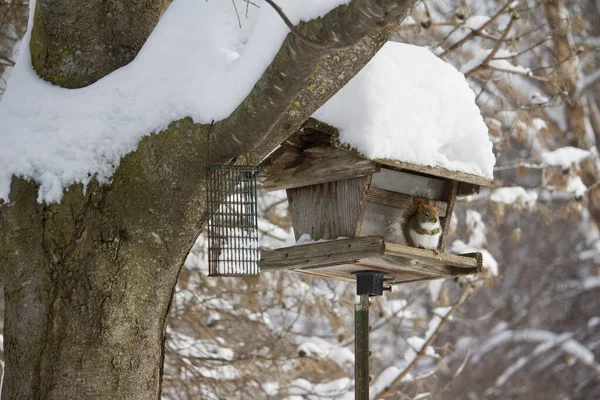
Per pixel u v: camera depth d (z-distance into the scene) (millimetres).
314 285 13461
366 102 7918
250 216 7250
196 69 6879
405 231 8547
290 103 6133
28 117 7172
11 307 7055
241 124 6277
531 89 21891
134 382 7012
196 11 7223
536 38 17672
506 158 23094
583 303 27484
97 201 6922
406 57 8492
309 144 8383
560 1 16062
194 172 6809
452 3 14750
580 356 25750
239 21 7031
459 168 8367
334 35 5449
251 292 12898
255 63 6441
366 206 8383
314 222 8516
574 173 16062
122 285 6969
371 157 7773
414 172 8734
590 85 23516
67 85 7422
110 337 6922
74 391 6820
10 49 12719
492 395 25531
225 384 12594
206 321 12859
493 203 15211
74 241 6902
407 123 8086
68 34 7516
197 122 6652
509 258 26484
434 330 13656
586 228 25281
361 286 8500
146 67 7109
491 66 13281
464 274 8617
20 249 6984
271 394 12703
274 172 8656
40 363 6828
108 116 7000
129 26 7742
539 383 26156
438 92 8422
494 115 15133
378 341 18875
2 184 7051
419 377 13234
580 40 22344
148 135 6840
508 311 26391
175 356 12469
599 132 23234
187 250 7250
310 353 12938
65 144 7000
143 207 6934
